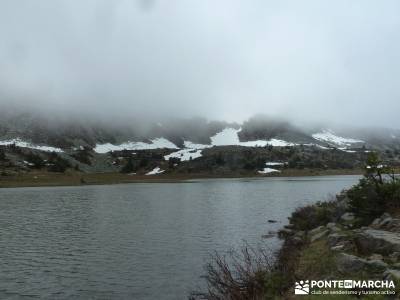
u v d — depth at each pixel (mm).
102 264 35062
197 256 36688
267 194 111188
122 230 53250
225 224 56375
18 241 46562
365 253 18938
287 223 55594
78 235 50062
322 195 100625
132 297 26203
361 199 28266
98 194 129750
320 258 20656
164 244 43062
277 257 28859
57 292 27625
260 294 17062
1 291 27984
